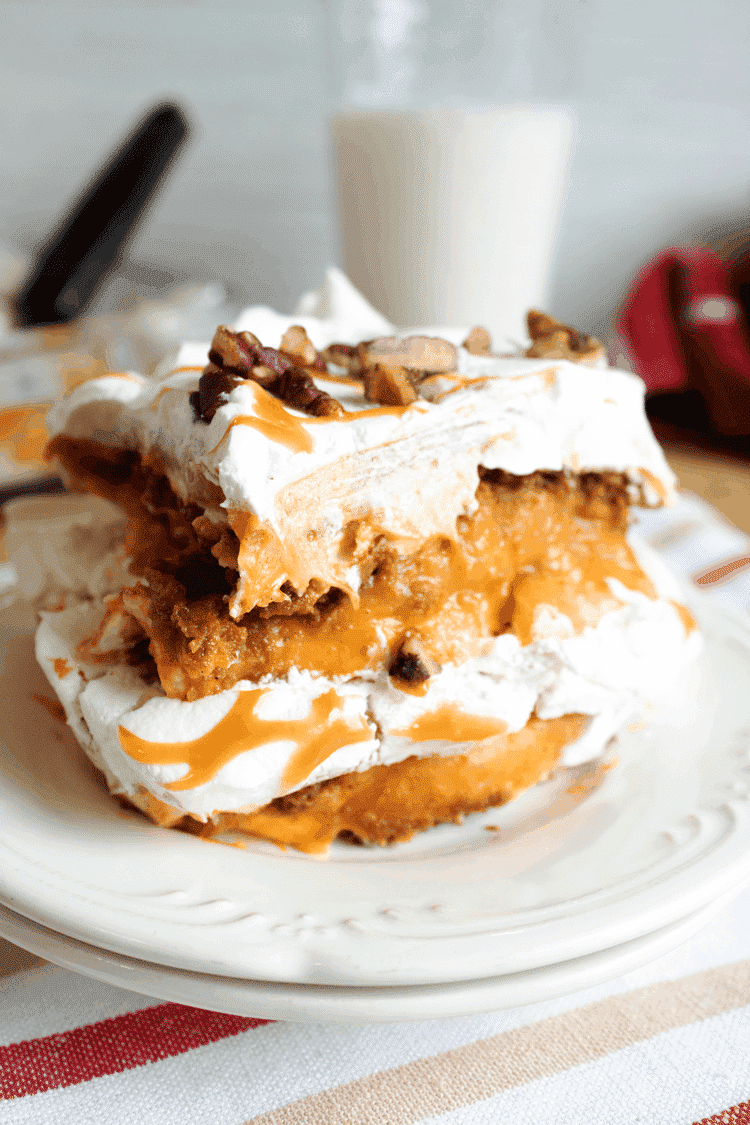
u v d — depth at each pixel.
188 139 0.41
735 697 0.25
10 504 0.28
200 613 0.22
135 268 0.43
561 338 0.25
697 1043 0.20
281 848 0.22
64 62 0.44
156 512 0.24
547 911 0.20
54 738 0.23
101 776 0.23
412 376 0.23
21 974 0.21
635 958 0.20
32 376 0.33
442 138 0.37
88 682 0.23
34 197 0.46
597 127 0.48
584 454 0.24
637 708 0.24
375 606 0.23
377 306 0.41
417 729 0.22
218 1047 0.20
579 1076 0.20
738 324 0.44
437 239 0.39
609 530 0.25
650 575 0.26
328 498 0.22
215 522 0.22
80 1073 0.20
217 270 0.48
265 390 0.23
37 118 0.45
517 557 0.24
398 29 0.39
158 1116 0.19
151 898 0.20
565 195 0.49
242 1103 0.20
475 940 0.19
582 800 0.23
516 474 0.23
